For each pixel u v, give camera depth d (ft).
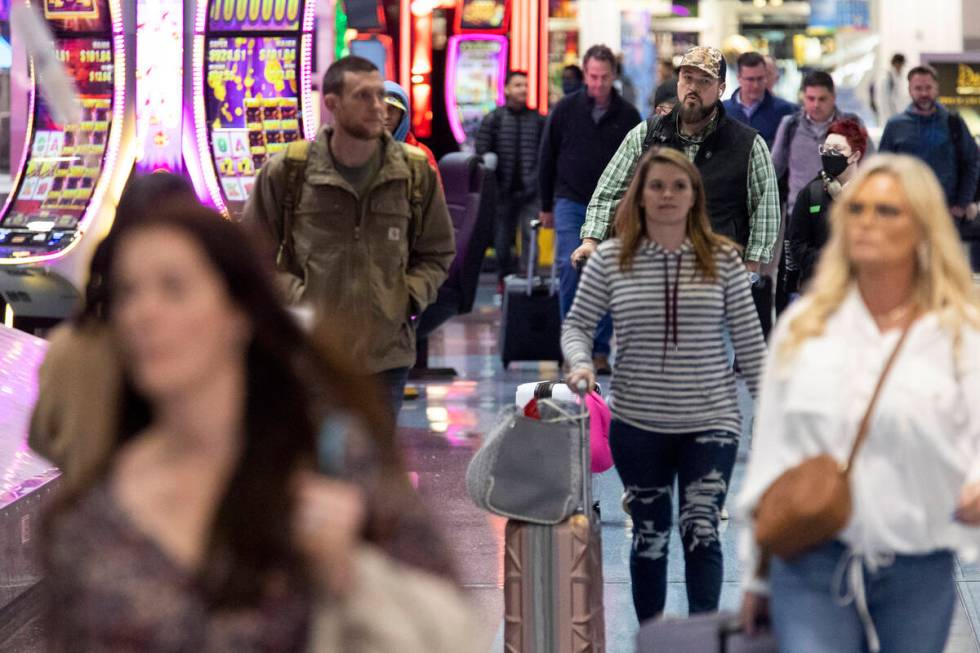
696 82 59.06
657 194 44.01
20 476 54.80
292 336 18.95
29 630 50.75
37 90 99.76
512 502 40.86
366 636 17.98
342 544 17.63
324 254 52.29
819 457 30.40
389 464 18.84
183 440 18.74
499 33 154.20
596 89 95.25
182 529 18.40
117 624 17.93
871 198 31.30
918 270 31.58
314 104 96.53
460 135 154.81
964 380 30.66
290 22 95.30
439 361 108.88
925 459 30.45
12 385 63.52
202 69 96.84
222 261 18.51
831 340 31.37
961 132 114.42
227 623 17.78
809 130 93.30
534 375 102.17
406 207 53.26
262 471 18.03
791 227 71.56
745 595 32.83
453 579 18.65
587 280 45.52
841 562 30.68
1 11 99.76
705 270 44.37
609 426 46.24
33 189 99.91
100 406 20.21
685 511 44.62
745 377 45.29
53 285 98.78
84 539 18.44
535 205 140.67
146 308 18.26
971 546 30.73
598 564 41.96
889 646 31.24
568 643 40.93
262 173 52.80
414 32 153.69
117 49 97.55
